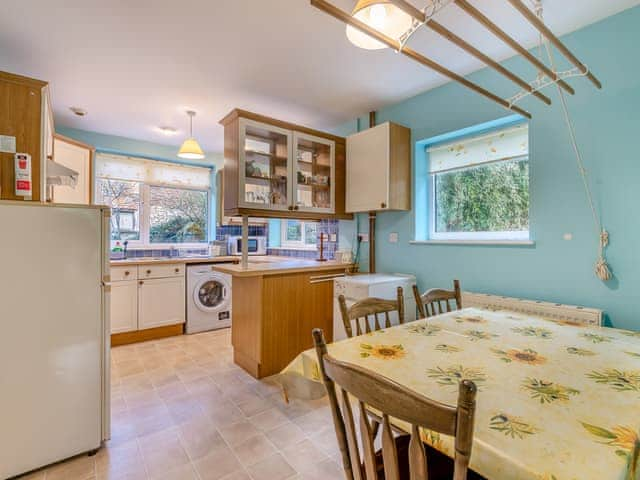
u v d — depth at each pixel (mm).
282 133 2859
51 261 1531
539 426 697
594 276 1889
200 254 4598
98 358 1658
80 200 3131
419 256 2820
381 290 2586
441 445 721
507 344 1254
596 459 590
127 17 1801
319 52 2160
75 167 3062
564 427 693
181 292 3627
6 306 1435
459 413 549
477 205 2596
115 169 4004
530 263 2152
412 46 2092
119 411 2023
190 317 3689
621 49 1791
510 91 2240
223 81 2555
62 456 1553
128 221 4113
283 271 2627
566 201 1993
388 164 2773
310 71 2408
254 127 2709
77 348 1599
